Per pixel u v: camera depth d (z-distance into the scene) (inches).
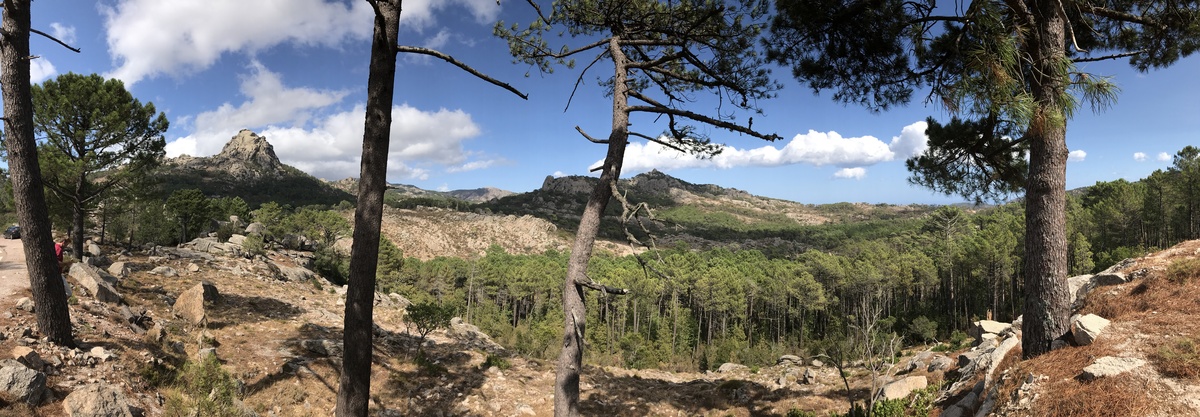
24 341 355.9
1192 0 365.7
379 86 253.0
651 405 607.8
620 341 2159.2
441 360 722.8
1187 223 1841.8
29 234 372.5
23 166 367.9
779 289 2507.4
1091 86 241.6
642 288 2471.7
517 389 607.8
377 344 742.5
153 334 517.7
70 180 835.4
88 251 960.9
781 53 404.8
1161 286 405.4
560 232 7849.4
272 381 514.3
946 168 501.4
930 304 2423.7
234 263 1184.2
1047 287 341.1
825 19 364.2
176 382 407.2
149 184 991.0
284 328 729.6
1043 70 285.9
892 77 395.5
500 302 3302.2
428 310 711.1
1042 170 347.3
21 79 370.6
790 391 671.1
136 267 924.6
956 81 269.4
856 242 7268.7
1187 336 280.2
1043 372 305.0
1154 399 241.0
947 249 2637.8
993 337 618.8
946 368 583.5
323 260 1897.1
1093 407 251.0
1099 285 519.2
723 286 2463.1
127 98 901.2
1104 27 431.2
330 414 482.0
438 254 5999.0
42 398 293.1
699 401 644.7
